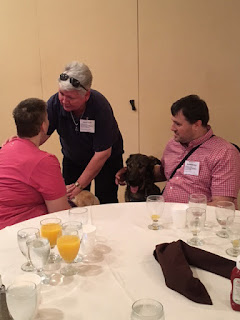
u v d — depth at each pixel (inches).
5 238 59.6
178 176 86.8
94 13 141.6
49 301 42.9
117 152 113.6
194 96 83.5
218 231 61.5
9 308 36.1
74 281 47.1
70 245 47.2
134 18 141.9
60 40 144.3
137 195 108.2
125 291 44.8
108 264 51.3
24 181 71.2
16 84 149.2
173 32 143.0
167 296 43.6
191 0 139.9
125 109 151.8
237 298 40.3
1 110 151.8
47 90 149.6
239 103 149.6
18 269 49.9
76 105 88.0
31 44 144.8
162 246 52.9
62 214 69.8
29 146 72.7
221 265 48.7
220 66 145.9
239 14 140.4
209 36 143.0
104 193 118.3
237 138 153.5
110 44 144.6
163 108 150.9
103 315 40.3
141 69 146.9
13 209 73.0
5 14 141.7
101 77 148.2
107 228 63.2
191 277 44.6
